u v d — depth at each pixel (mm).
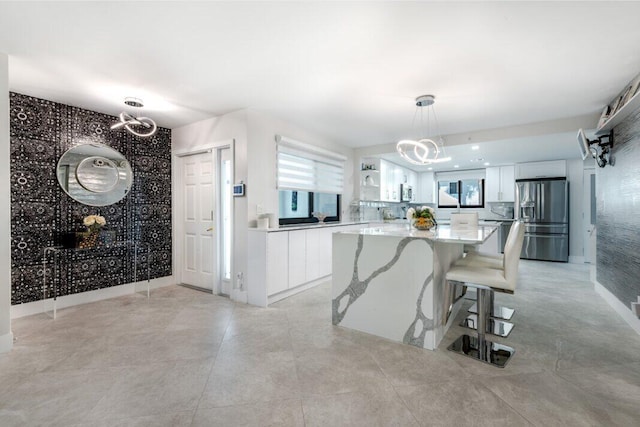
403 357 2312
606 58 2426
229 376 2053
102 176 3760
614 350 2404
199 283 4328
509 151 5414
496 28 2021
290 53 2355
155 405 1754
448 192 7820
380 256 2684
